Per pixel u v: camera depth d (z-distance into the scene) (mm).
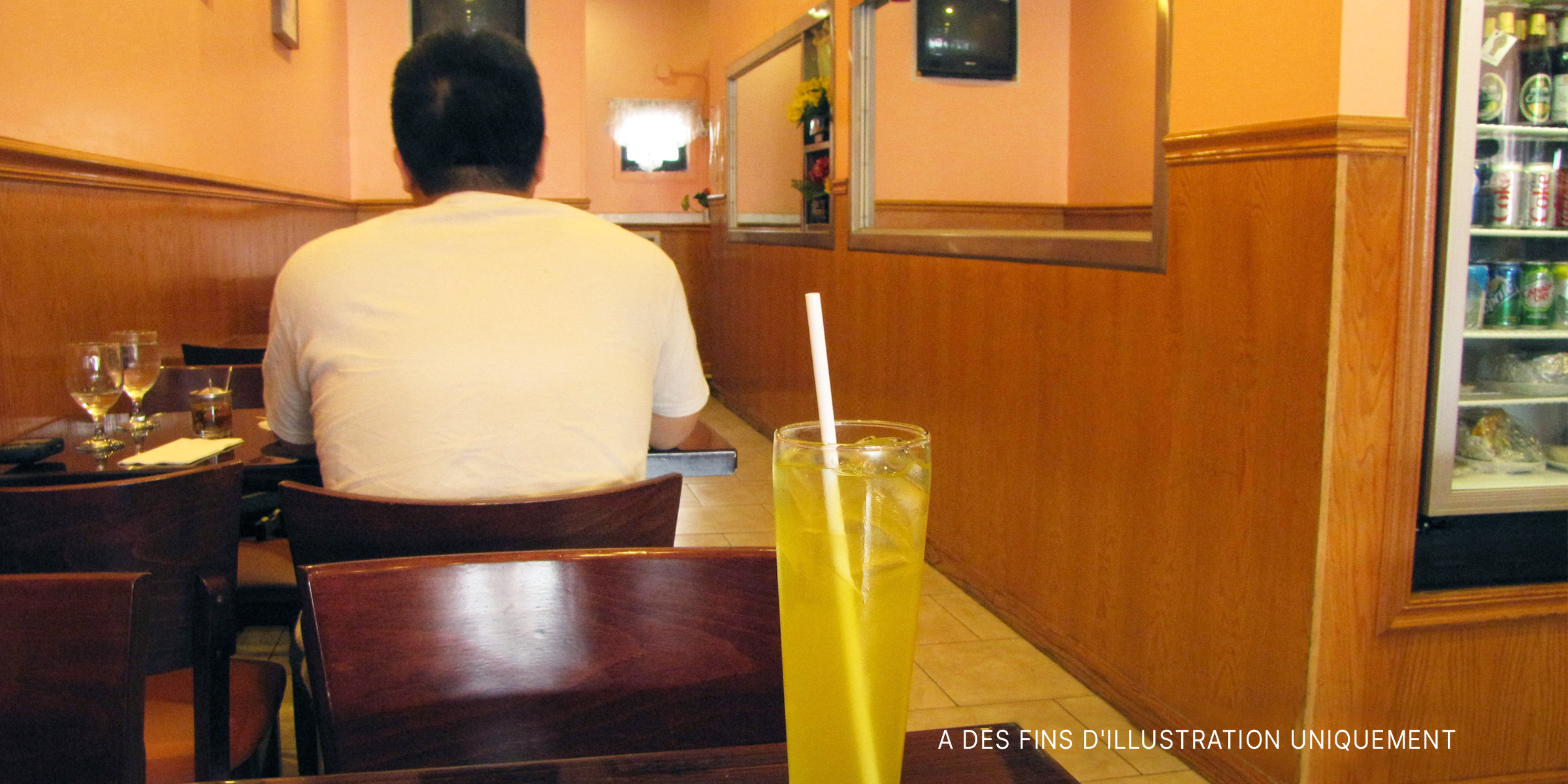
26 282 2072
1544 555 2141
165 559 1322
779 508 543
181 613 1343
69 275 2273
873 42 4238
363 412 1282
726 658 864
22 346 2053
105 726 746
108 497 1269
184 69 3082
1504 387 2250
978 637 3004
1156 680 2406
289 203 4438
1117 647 2561
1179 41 2258
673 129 8680
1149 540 2414
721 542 3965
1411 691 2051
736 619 864
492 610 846
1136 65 5145
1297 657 1988
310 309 1317
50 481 1648
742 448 5559
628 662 860
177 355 2951
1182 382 2281
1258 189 2033
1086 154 5613
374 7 6000
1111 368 2537
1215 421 2184
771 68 6484
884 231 3982
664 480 1240
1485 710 2111
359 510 1158
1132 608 2492
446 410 1281
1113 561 2562
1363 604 1987
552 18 6152
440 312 1299
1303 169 1920
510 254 1339
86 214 2363
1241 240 2088
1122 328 2490
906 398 3809
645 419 1429
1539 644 2119
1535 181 2154
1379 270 1895
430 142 1418
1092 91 5520
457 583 841
